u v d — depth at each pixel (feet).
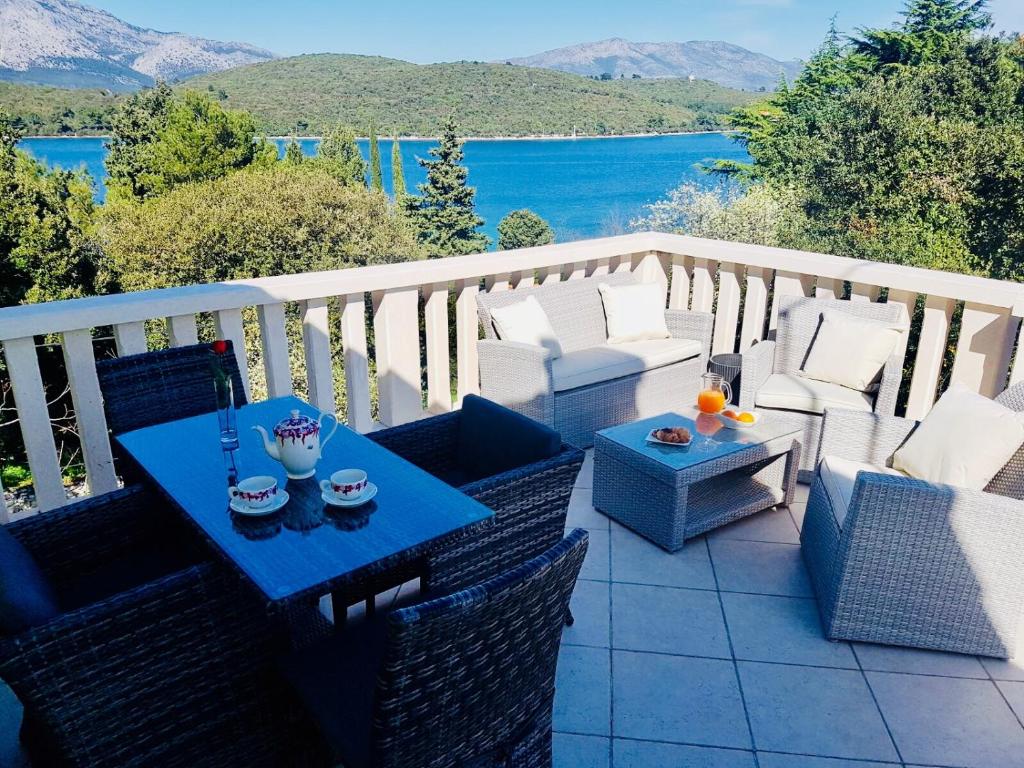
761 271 13.67
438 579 6.03
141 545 6.55
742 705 6.86
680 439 9.50
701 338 13.76
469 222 138.10
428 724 3.96
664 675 7.23
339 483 5.64
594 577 8.85
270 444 6.06
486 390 12.36
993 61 54.70
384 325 11.60
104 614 4.27
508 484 6.28
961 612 7.36
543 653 4.50
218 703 5.03
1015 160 47.42
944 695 7.02
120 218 72.02
